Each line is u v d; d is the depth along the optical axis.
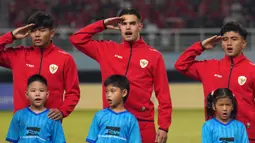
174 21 60.12
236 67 15.52
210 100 15.18
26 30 15.45
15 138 15.27
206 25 59.47
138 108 15.40
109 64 15.65
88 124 34.53
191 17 60.69
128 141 14.67
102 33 47.78
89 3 62.53
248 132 15.42
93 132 14.81
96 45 15.87
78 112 43.22
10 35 15.48
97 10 61.59
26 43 46.12
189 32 48.66
